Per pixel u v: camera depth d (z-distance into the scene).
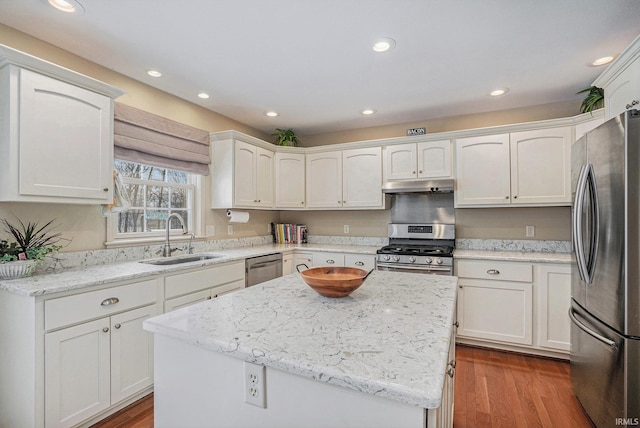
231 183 3.23
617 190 1.55
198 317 1.11
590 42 2.11
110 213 2.28
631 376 1.48
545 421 1.86
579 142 1.99
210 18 1.84
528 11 1.79
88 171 2.01
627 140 1.48
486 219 3.41
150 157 2.70
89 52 2.21
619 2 1.71
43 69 1.78
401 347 0.86
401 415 0.68
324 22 1.89
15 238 1.88
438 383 0.67
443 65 2.42
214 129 3.46
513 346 2.80
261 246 3.86
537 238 3.21
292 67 2.45
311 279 1.30
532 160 2.93
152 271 2.10
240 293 1.46
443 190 3.23
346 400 0.74
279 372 0.82
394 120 3.80
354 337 0.93
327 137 4.33
